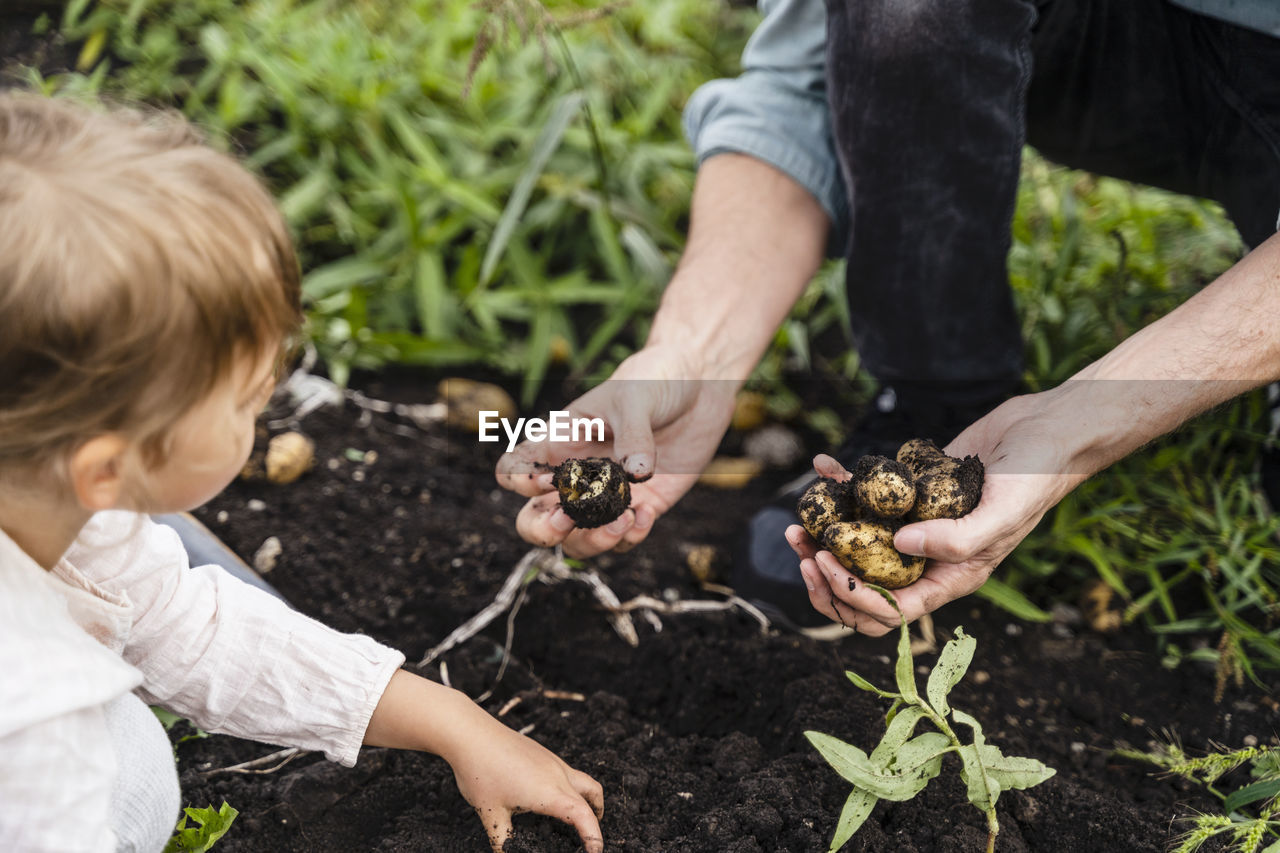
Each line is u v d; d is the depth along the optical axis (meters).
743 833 1.27
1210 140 1.67
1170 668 1.75
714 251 1.81
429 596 1.80
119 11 2.91
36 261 0.82
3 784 0.88
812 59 1.82
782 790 1.32
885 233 1.73
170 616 1.20
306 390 2.32
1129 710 1.66
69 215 0.84
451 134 2.75
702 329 1.72
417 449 2.22
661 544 2.01
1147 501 1.99
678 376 1.65
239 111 2.64
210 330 0.90
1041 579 1.95
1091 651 1.79
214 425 0.96
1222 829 1.22
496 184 2.71
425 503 2.05
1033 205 2.51
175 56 2.82
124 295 0.84
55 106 0.94
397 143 2.78
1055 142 1.90
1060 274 2.20
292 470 2.04
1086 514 1.96
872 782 1.10
